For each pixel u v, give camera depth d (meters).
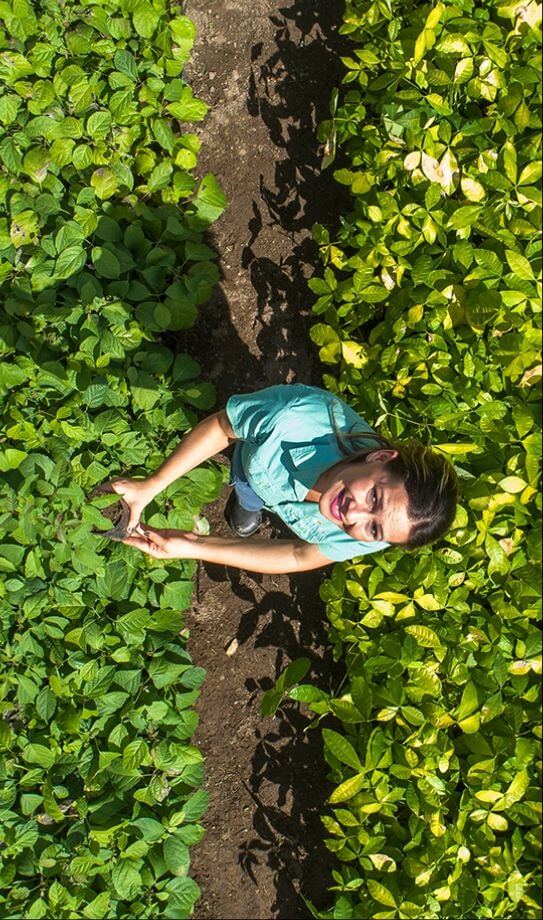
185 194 2.77
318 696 2.56
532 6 2.66
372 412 2.65
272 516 2.98
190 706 2.88
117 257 2.66
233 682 2.94
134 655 2.63
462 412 2.52
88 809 2.52
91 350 2.59
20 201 2.60
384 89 2.87
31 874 2.46
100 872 2.49
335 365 3.04
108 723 2.57
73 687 2.53
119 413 2.62
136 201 2.71
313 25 3.10
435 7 2.63
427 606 2.53
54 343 2.60
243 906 2.88
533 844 2.48
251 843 2.90
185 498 2.69
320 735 2.96
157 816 2.61
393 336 2.68
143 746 2.52
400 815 2.70
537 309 2.51
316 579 2.99
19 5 2.59
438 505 1.78
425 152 2.61
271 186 3.06
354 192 2.73
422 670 2.53
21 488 2.45
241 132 3.05
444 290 2.59
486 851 2.47
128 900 2.55
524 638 2.56
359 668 2.64
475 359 2.58
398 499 1.73
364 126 2.84
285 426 1.86
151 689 2.65
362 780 2.50
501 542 2.54
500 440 2.51
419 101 2.71
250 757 2.94
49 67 2.66
